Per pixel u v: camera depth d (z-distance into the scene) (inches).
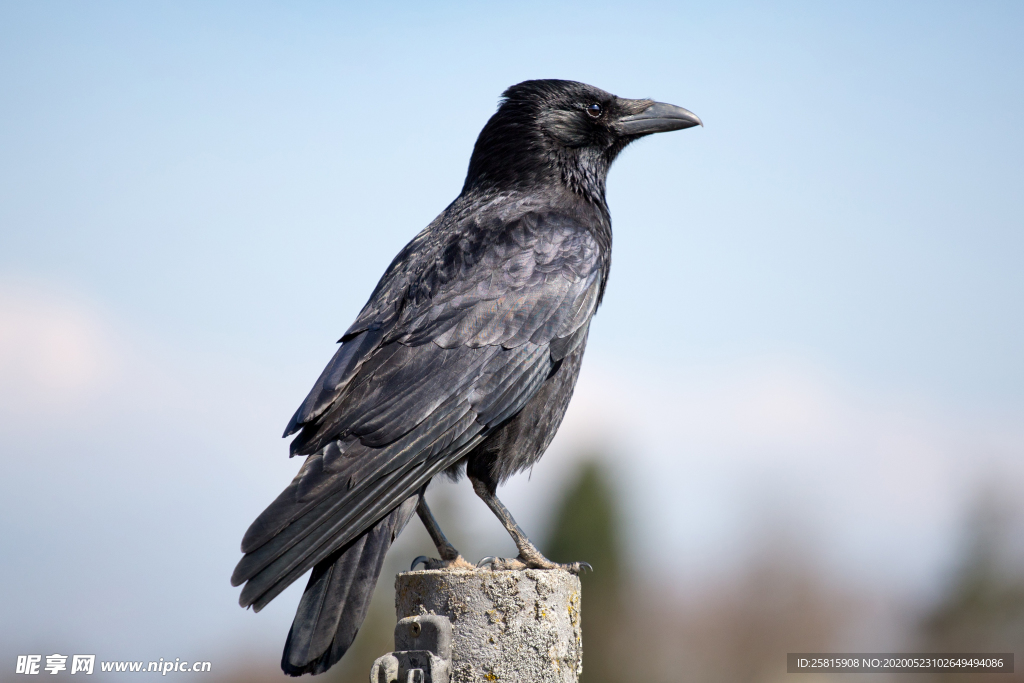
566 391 403.2
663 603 1525.6
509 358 377.1
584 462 1379.2
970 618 1585.9
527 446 388.8
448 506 1062.4
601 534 1359.5
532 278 395.5
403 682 275.4
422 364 363.6
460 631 283.7
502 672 280.4
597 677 1341.0
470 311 380.2
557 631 285.4
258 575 282.5
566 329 394.9
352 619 292.2
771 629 1987.0
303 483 310.8
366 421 339.9
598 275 417.1
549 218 426.9
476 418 363.6
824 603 2042.3
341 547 308.3
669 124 496.7
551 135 474.3
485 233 410.9
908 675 1537.9
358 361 360.2
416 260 406.6
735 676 1934.1
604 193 494.6
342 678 1074.1
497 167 471.5
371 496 321.1
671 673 1480.1
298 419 340.5
